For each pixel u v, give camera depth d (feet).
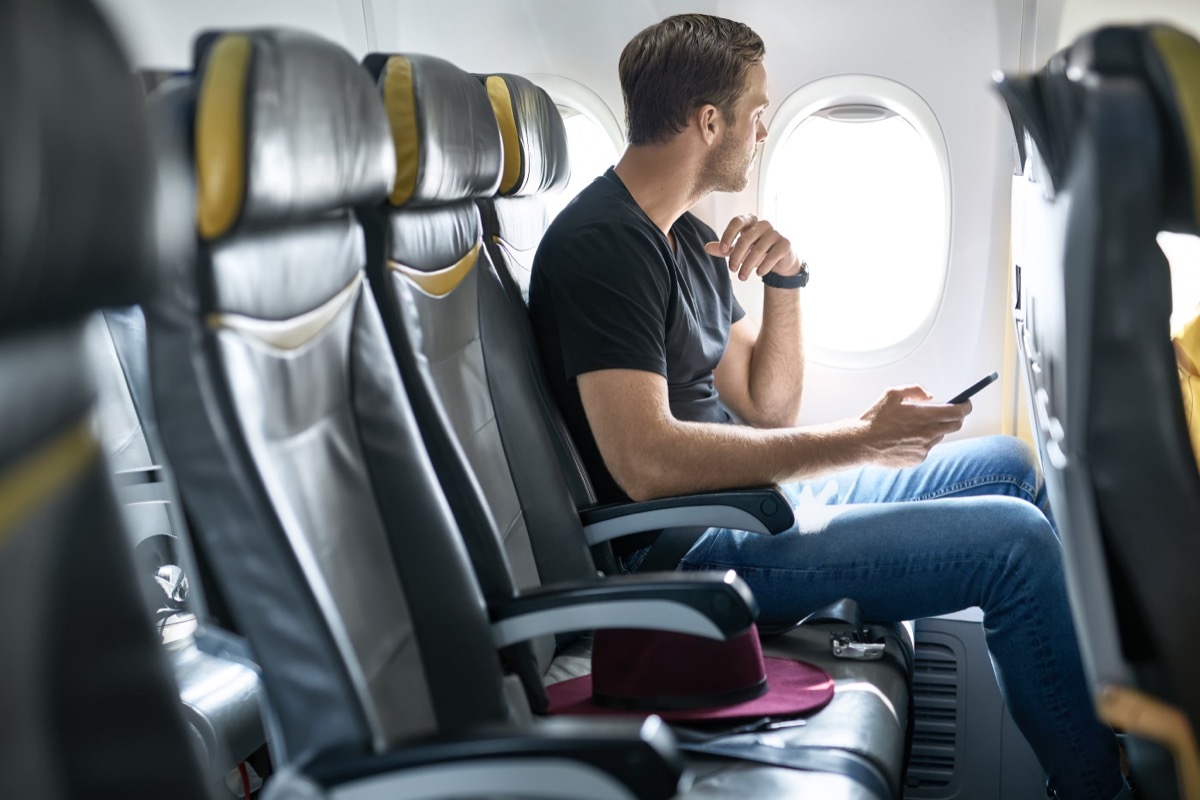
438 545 4.14
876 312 8.58
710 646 5.07
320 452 3.74
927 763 7.51
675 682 5.05
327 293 3.89
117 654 2.31
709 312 7.61
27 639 2.02
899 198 8.36
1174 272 6.82
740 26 6.92
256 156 2.99
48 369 2.04
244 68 3.03
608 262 6.37
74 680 2.16
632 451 6.11
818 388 8.77
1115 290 2.86
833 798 4.30
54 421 2.09
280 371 3.46
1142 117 2.75
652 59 6.75
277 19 8.86
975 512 5.92
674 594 4.47
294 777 3.11
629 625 4.54
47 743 2.06
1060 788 5.77
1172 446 2.96
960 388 8.54
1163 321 2.90
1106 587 2.99
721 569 6.32
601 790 2.96
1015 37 7.79
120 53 1.94
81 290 1.87
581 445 6.66
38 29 1.71
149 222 2.00
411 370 4.65
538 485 5.92
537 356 6.36
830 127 8.30
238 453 3.05
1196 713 3.01
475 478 4.84
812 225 8.50
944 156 8.13
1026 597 5.68
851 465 6.29
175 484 3.11
